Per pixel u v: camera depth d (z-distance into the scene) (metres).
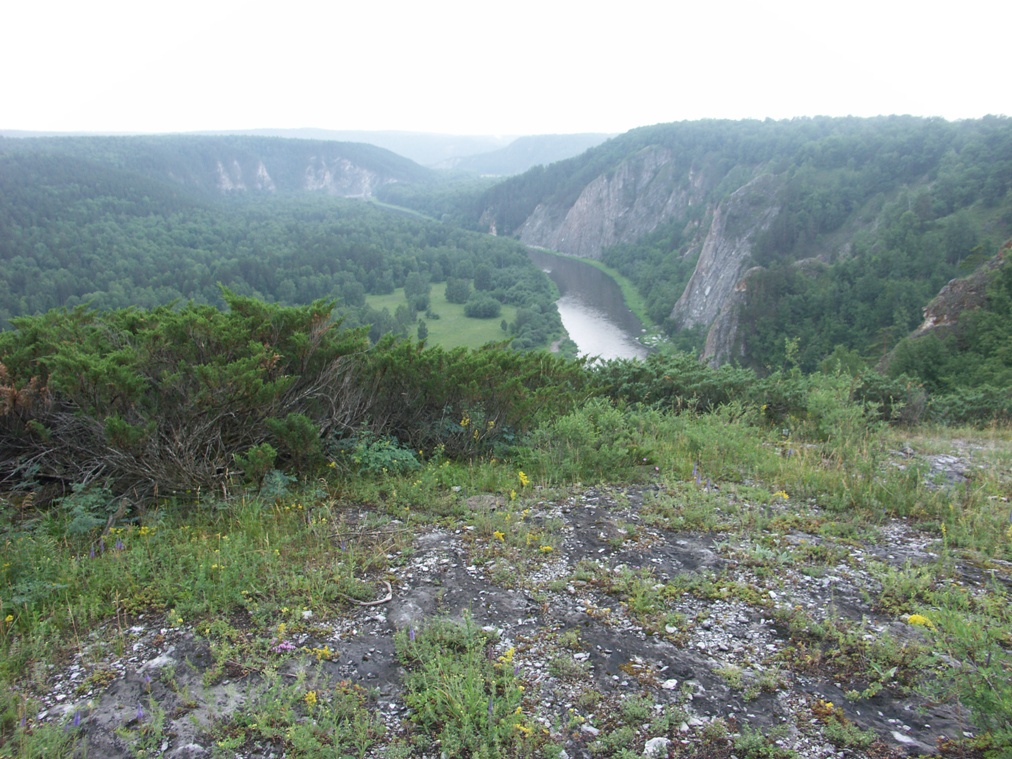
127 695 3.08
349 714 2.94
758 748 2.70
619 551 4.56
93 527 4.70
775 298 81.00
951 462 7.16
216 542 4.55
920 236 80.81
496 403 7.14
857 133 133.38
